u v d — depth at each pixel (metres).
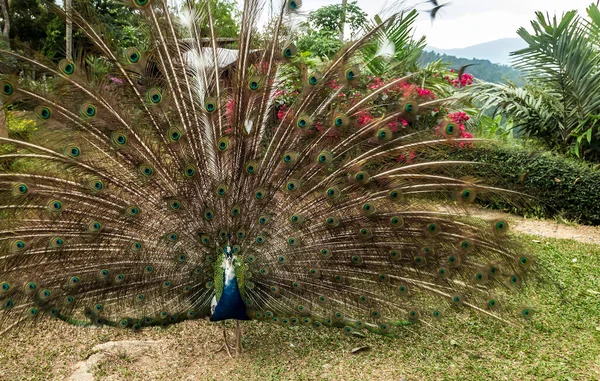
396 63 5.64
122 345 5.20
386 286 4.80
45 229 4.31
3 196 4.17
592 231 9.60
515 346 5.23
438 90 10.38
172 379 4.62
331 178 4.55
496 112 13.05
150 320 4.57
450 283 4.79
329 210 4.61
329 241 4.67
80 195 4.28
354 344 5.32
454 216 4.66
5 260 4.24
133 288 4.48
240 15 4.28
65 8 4.07
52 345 5.25
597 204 9.98
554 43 11.25
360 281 4.79
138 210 4.35
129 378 4.61
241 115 4.28
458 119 9.98
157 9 4.10
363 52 4.45
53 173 4.21
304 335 5.52
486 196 4.57
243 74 4.26
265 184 4.49
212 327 5.72
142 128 4.21
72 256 4.36
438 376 4.70
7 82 3.89
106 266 4.39
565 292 6.45
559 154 11.56
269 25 4.27
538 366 4.81
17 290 4.27
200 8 4.36
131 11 4.30
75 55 4.04
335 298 4.76
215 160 4.39
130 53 4.09
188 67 4.32
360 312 4.79
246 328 5.68
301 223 4.58
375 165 4.62
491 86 12.84
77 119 4.08
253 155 4.44
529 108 12.21
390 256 4.73
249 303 4.65
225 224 4.52
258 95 4.30
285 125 4.46
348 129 4.46
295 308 4.72
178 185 4.37
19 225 4.27
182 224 4.46
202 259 4.54
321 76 4.34
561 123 11.87
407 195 4.64
